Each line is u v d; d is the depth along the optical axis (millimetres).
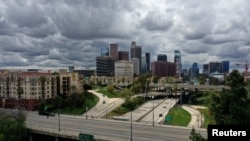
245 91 55625
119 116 190750
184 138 105562
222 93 57719
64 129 127688
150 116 195750
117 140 103750
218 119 56250
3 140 114938
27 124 141750
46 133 124875
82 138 104938
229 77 58531
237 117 50125
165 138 106000
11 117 131250
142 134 113250
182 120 178375
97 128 127688
